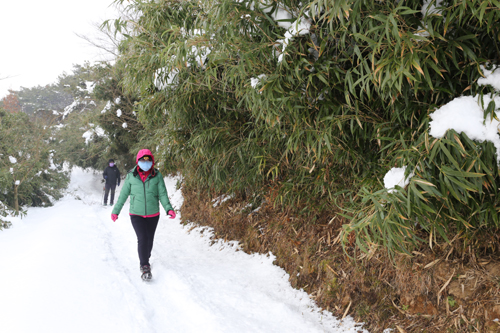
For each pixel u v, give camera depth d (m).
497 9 1.27
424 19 1.41
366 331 2.31
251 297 2.94
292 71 1.96
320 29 1.82
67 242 4.73
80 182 19.80
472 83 1.53
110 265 3.87
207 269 3.69
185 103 3.23
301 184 3.09
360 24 1.53
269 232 3.83
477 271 2.03
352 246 2.74
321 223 3.22
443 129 1.49
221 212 4.96
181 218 6.55
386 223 1.55
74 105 17.94
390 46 1.47
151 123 4.23
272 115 2.20
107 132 11.91
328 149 2.05
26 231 6.51
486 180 1.52
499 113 1.40
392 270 2.40
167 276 3.49
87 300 2.80
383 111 2.06
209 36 2.17
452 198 1.73
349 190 2.39
